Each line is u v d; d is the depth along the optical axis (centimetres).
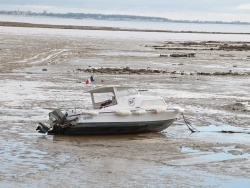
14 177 2761
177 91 6581
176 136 4109
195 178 2859
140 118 4128
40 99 5575
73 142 3791
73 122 3981
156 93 6312
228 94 6469
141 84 7169
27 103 5303
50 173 2870
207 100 5884
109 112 4044
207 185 2733
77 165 3078
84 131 4041
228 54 15150
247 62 12156
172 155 3422
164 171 2997
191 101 5772
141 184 2716
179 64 10856
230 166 3138
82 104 5309
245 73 9306
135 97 4169
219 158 3347
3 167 2959
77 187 2622
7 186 2595
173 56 13212
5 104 5191
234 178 2877
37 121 4450
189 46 19400
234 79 8244
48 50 12950
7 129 4084
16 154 3297
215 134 4191
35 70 8425
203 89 6881
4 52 11381
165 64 10762
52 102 5409
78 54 12362
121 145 3734
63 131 4022
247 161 3272
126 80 7575
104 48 15362
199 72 9225
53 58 10844
